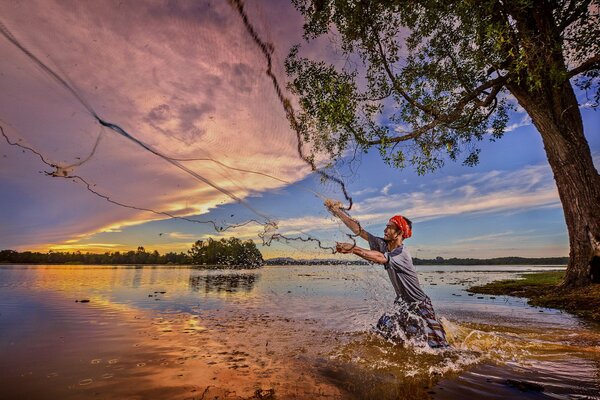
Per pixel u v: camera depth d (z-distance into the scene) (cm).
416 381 237
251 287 1015
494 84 949
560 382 237
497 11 820
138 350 305
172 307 592
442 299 873
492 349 331
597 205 827
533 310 652
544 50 796
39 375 232
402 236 394
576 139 862
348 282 1213
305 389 217
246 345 331
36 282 1098
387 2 891
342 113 793
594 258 809
